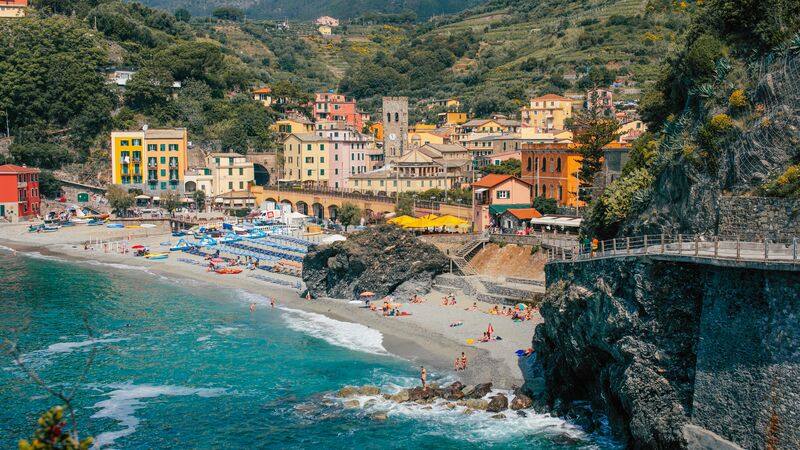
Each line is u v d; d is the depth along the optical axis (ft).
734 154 214.90
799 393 150.61
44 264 532.73
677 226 234.79
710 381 171.12
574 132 470.80
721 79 243.19
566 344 230.68
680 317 183.52
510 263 398.21
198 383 273.75
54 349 312.91
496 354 293.02
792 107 206.69
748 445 160.25
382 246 399.85
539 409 238.89
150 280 476.54
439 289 397.80
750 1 243.40
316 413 244.22
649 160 289.53
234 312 383.86
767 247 176.76
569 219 433.48
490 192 497.87
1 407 249.96
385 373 280.92
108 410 247.91
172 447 221.46
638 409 186.29
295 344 321.11
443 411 242.99
